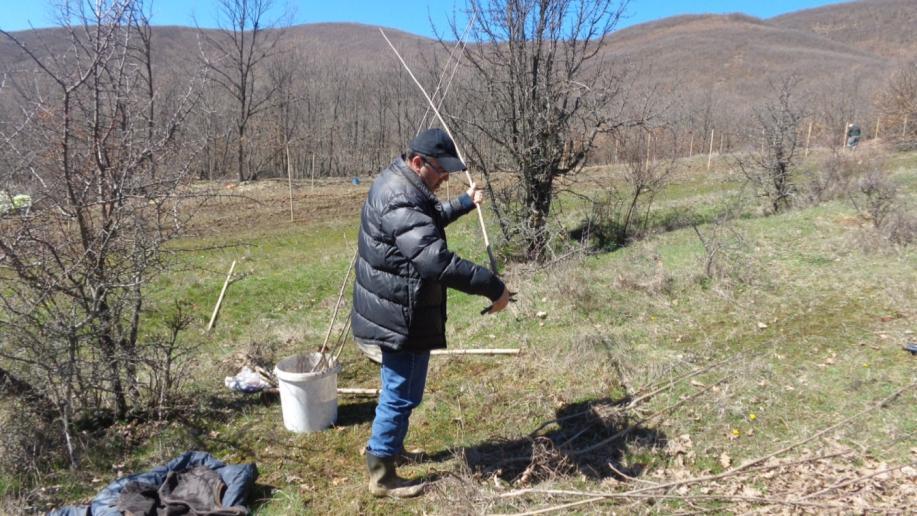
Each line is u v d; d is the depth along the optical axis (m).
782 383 4.52
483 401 4.54
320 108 33.00
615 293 6.54
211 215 15.91
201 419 4.36
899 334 5.08
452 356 5.34
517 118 8.84
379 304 3.16
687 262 7.17
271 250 12.05
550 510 3.28
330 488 3.60
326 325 6.85
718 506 3.30
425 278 3.00
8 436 3.77
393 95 32.34
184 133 5.20
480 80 9.27
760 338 5.28
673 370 4.82
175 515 3.16
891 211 8.18
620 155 15.94
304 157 29.86
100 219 4.16
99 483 3.72
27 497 3.51
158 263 4.29
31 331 3.90
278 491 3.55
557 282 6.70
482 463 3.81
